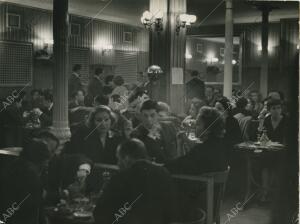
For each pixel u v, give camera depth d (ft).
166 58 26.23
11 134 24.85
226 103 19.02
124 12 43.60
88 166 11.44
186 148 18.80
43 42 38.29
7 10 35.06
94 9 41.93
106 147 14.79
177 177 12.73
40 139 12.35
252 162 18.63
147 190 9.65
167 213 9.78
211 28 50.01
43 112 26.02
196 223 9.28
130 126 15.96
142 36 50.08
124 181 9.66
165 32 26.27
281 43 44.75
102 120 14.83
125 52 47.67
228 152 18.40
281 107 18.60
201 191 12.50
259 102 29.84
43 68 38.09
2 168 14.94
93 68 42.91
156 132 15.84
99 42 44.19
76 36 41.39
